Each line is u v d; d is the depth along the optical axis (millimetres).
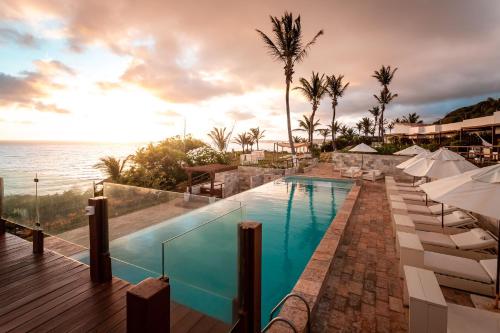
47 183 3867
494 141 19281
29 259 3695
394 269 4285
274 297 4238
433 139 30828
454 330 2262
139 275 3273
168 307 1460
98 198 3102
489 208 2625
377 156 16516
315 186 13367
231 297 2336
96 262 3090
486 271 3518
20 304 2652
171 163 14070
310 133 28141
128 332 1378
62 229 3865
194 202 3668
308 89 26250
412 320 2354
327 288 3729
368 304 3334
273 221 8266
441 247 4375
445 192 3236
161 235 3752
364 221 6969
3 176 4574
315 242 6621
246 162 20359
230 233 2357
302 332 2668
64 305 2652
